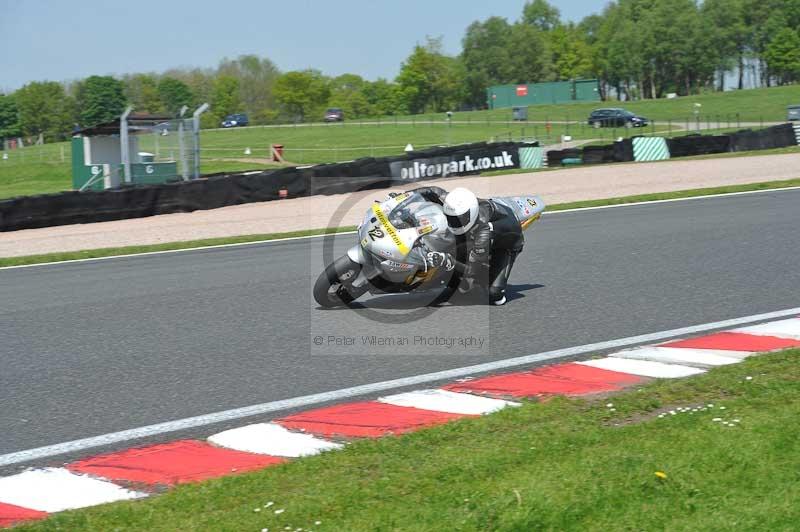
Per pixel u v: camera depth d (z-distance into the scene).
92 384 12.97
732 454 8.62
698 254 23.06
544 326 15.79
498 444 9.30
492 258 17.47
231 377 13.09
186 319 17.36
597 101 191.62
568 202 39.47
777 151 61.91
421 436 9.71
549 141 100.31
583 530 7.24
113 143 59.78
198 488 8.46
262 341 15.25
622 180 47.75
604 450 8.88
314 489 8.21
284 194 46.66
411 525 7.26
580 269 21.52
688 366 12.81
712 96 176.62
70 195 39.78
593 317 16.39
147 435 10.66
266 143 127.12
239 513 7.70
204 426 10.94
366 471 8.69
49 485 9.07
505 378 12.42
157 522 7.68
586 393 11.52
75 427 11.05
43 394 12.55
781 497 7.76
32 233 37.25
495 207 17.16
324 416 10.98
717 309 16.73
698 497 7.79
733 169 50.69
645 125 119.38
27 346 15.60
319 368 13.47
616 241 25.98
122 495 8.73
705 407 10.30
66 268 26.27
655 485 7.99
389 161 50.34
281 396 12.09
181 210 42.94
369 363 13.70
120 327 16.89
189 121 57.59
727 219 29.78
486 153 55.59
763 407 10.19
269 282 21.42
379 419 10.77
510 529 7.22
